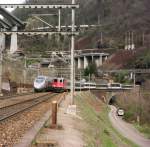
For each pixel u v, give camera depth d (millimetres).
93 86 140125
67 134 22422
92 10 153000
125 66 182125
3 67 79125
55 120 24672
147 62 170250
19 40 91750
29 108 35656
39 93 78625
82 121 33312
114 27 191375
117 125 82062
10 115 27094
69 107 35281
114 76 171750
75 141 20625
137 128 84500
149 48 184250
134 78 150750
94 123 39438
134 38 192375
